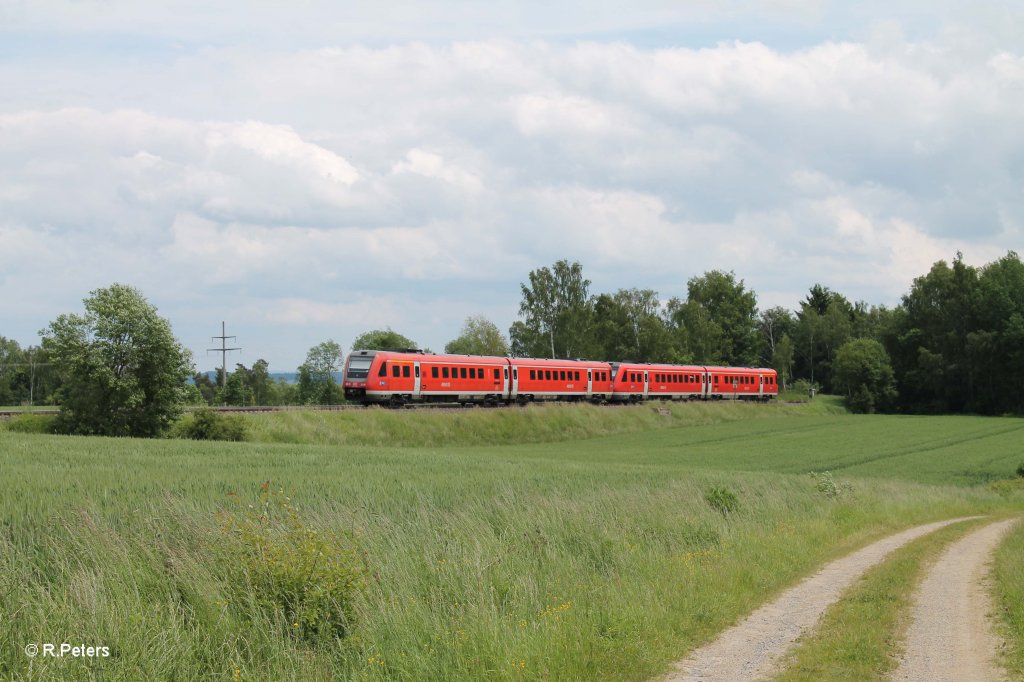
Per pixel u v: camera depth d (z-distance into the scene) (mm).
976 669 9898
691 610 12086
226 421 43906
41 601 10047
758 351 151375
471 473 27891
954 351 115188
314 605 10680
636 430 68750
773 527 20641
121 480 20625
